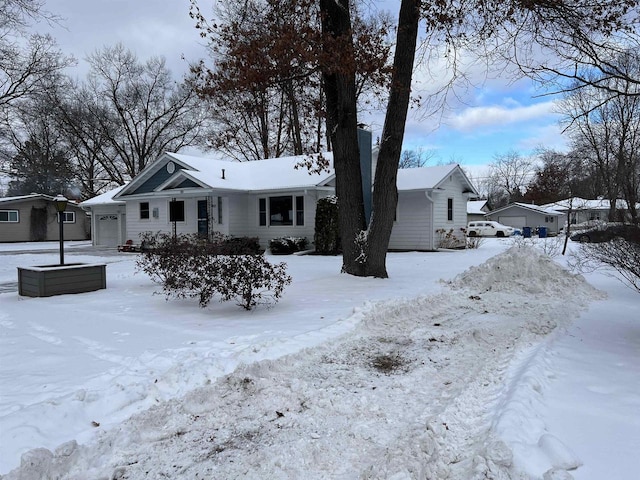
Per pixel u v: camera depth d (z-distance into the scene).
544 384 3.96
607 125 20.78
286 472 2.86
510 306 7.99
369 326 6.55
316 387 4.26
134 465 2.95
